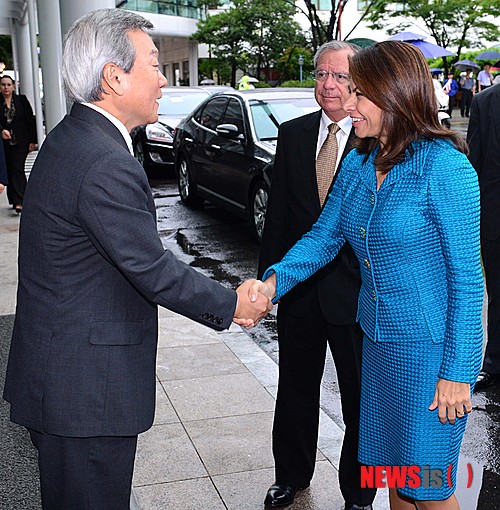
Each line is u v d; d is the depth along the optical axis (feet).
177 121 43.80
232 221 32.07
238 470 11.57
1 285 22.11
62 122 7.64
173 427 12.93
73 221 7.14
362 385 8.77
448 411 7.65
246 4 112.78
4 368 15.90
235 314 8.70
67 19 16.93
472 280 7.50
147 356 7.65
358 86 7.59
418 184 7.55
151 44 7.64
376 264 7.94
